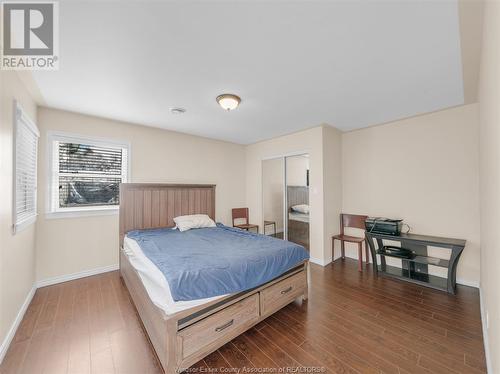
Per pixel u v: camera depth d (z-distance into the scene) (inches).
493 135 47.2
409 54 70.4
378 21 56.3
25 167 89.5
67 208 121.3
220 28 58.6
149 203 141.2
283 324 81.8
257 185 192.5
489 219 59.4
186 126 146.3
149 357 65.4
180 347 59.0
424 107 114.3
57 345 69.9
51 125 113.9
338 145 159.0
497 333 45.5
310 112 121.1
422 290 108.2
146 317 74.3
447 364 62.7
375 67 77.8
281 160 174.4
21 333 75.3
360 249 135.0
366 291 107.7
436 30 59.6
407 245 129.6
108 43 64.4
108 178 134.3
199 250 93.0
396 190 135.9
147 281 74.8
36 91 94.3
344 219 157.0
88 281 117.1
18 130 79.0
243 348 69.6
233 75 82.9
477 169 108.7
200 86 91.2
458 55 70.8
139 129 143.3
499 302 42.8
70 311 89.0
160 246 99.7
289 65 76.4
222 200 187.5
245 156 203.5
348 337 74.4
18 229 78.6
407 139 131.4
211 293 65.0
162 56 71.0
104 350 68.0
